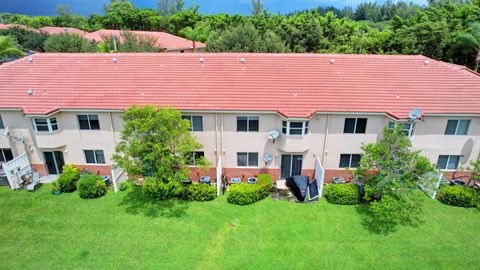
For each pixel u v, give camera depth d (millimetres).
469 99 20562
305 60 24703
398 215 17141
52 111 20172
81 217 18234
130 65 24375
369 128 20703
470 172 21500
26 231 17000
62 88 22094
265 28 61156
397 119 19125
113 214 18562
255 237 16672
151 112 17875
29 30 56062
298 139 20312
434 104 20219
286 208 19250
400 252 15617
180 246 15953
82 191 20000
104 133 21547
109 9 93750
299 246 16016
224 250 15711
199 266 14680
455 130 20547
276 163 21953
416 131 20531
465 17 45781
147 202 19828
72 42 41688
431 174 18859
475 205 19203
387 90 21469
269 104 20359
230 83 22203
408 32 47969
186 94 21312
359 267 14695
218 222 17891
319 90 21500
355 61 24516
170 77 22969
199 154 22078
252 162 22203
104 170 22719
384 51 51344
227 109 20000
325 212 18828
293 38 54531
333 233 17000
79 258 15086
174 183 17703
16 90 21938
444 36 42219
